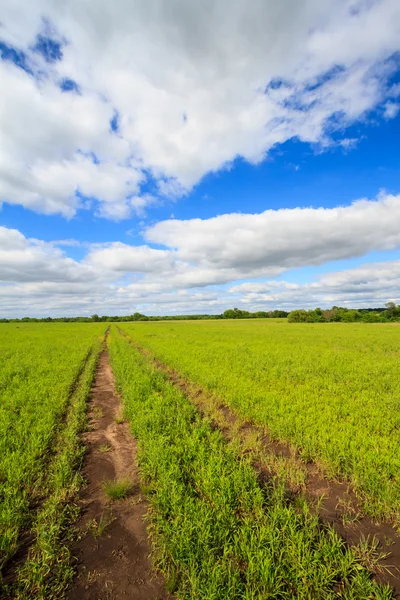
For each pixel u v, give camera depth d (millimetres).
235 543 3736
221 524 4086
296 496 5023
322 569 3404
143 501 5004
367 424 7895
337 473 5641
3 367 16094
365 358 19203
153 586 3412
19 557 3793
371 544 4004
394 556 3787
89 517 4590
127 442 7438
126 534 4223
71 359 18562
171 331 52406
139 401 9703
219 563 3547
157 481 5281
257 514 4395
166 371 16141
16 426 7680
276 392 10750
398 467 5520
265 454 6500
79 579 3490
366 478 5156
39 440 6652
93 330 57156
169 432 7348
